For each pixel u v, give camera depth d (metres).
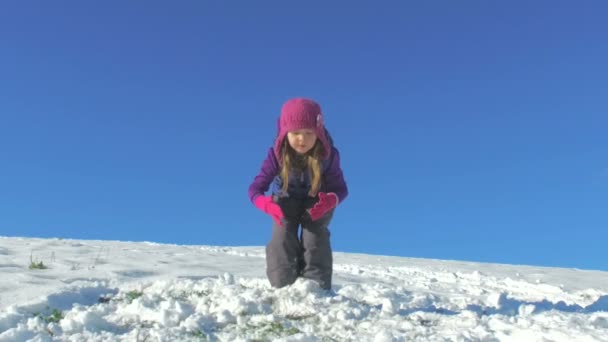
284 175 4.00
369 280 6.67
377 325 3.31
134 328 3.38
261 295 3.83
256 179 4.16
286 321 3.43
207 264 6.99
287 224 4.14
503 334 3.06
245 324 3.38
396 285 6.37
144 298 3.90
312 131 3.81
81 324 3.35
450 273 8.23
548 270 10.27
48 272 5.29
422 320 3.48
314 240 4.14
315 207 3.82
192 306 3.76
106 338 3.11
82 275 5.21
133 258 7.04
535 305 4.20
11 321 3.43
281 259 4.13
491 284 7.13
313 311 3.55
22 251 7.30
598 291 6.61
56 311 3.67
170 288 4.30
